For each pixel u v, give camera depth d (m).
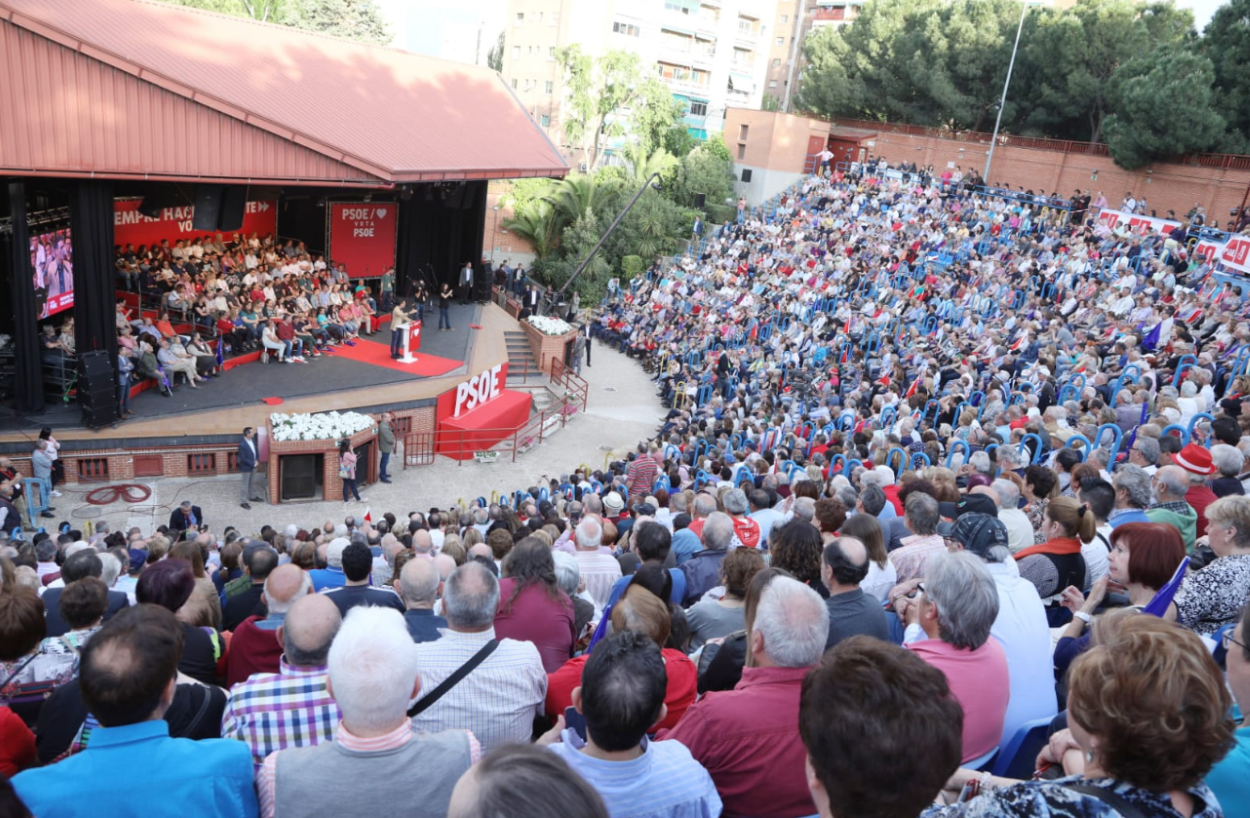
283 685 3.56
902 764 2.09
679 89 72.75
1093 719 2.15
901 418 15.74
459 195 32.91
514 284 40.66
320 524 19.66
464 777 1.73
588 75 53.12
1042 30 44.81
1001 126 49.16
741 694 3.29
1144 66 38.03
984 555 4.66
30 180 19.59
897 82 53.19
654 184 49.28
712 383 27.84
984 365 20.31
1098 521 6.30
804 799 3.20
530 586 4.98
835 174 47.69
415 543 10.16
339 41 29.62
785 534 5.41
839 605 4.30
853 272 32.44
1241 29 35.31
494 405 26.62
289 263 28.62
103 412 19.41
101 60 18.03
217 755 2.80
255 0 62.75
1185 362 15.62
